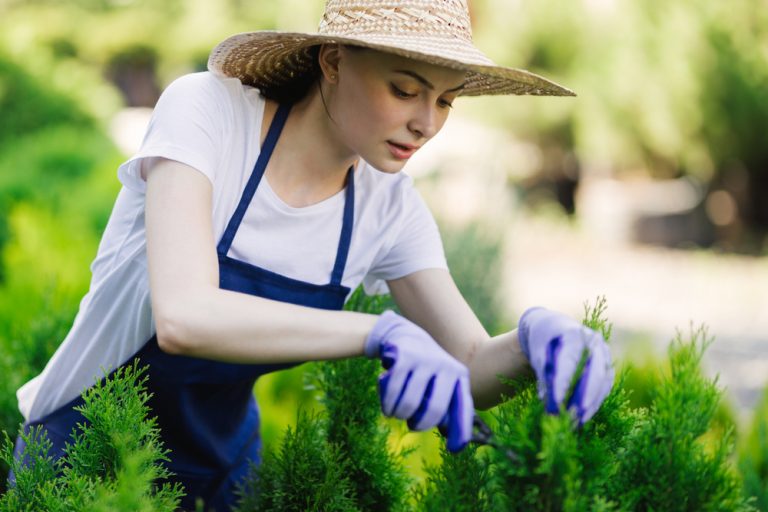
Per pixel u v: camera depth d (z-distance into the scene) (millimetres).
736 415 3529
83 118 8672
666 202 12984
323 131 1604
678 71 10664
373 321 1349
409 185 1781
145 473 1322
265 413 3188
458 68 1414
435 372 1249
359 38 1408
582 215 12906
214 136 1540
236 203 1602
